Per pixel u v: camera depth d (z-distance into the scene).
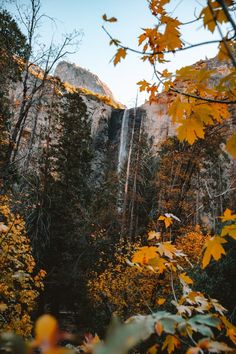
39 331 0.38
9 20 12.07
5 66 12.27
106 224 22.77
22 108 11.26
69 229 18.67
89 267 18.55
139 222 25.72
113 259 18.59
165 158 15.31
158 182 16.45
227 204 22.64
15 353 0.40
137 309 9.75
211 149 13.53
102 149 43.88
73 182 20.77
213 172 23.03
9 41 11.87
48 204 17.80
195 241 13.53
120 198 28.56
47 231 17.52
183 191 14.08
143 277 10.37
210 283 6.38
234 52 1.11
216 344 0.95
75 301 17.98
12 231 5.52
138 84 1.65
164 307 6.57
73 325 16.53
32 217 16.33
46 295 17.59
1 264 5.02
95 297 12.23
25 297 5.46
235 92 1.17
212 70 1.25
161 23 1.29
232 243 6.32
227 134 10.30
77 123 22.30
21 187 14.64
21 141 17.94
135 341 0.38
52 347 0.37
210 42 1.12
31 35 11.18
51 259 17.92
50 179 19.11
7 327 4.61
